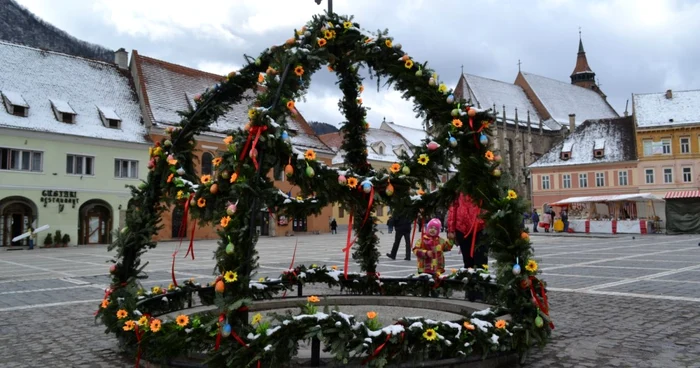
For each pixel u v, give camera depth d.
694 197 38.38
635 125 58.28
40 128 35.34
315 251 24.30
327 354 4.37
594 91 101.62
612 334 5.89
